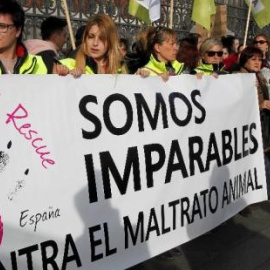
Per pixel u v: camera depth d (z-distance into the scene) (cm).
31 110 257
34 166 257
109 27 326
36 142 258
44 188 260
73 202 273
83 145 279
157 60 397
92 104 286
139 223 310
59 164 267
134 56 438
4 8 276
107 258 292
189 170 348
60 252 267
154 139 321
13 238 248
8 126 249
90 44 326
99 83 291
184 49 474
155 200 321
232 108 390
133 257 307
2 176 246
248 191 417
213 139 371
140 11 555
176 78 343
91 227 282
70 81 275
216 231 449
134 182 307
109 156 293
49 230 262
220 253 406
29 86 257
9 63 293
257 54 474
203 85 365
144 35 422
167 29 391
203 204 362
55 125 267
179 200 341
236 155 398
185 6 859
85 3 695
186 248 412
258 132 424
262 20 754
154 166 320
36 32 637
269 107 476
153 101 323
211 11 632
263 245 425
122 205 300
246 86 409
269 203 524
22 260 252
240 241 431
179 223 340
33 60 307
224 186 384
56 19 503
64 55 492
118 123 299
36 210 257
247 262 392
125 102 305
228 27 984
